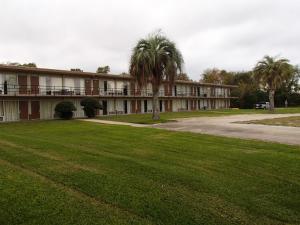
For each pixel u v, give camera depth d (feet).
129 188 24.72
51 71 124.77
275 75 179.73
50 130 71.92
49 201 21.85
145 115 142.61
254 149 41.63
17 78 116.37
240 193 23.86
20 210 20.30
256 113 161.17
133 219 19.06
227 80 331.36
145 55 99.55
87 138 54.70
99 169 30.76
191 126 79.15
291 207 21.30
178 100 209.46
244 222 18.90
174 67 102.32
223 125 80.89
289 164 32.68
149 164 32.81
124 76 159.63
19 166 32.37
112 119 112.37
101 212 20.06
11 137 55.47
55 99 128.57
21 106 116.67
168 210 20.42
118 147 44.09
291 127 72.64
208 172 29.81
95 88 148.15
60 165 32.45
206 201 22.11
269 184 26.14
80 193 23.70
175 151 40.70
